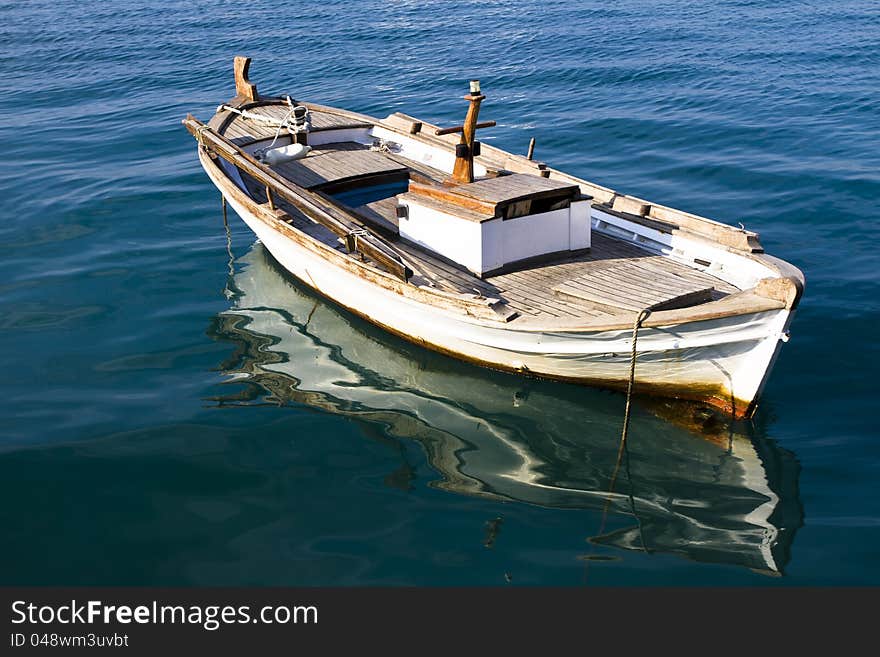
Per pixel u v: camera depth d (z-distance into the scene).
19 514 8.82
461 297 10.68
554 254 12.36
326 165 15.31
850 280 13.63
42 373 11.68
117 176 19.91
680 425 10.45
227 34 37.41
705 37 32.34
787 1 39.19
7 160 21.20
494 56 31.17
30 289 14.34
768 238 15.45
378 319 12.65
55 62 33.06
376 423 10.60
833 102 23.34
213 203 18.28
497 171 13.20
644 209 12.79
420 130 16.83
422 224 12.62
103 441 10.07
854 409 10.40
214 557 8.23
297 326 13.24
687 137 21.31
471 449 10.07
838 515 8.65
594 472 9.61
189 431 10.32
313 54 32.78
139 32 38.69
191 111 25.28
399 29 36.97
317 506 8.98
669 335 9.79
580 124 22.80
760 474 9.41
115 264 15.35
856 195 17.00
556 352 10.52
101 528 8.62
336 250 12.40
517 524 8.70
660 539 8.45
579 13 38.59
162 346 12.52
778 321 9.42
